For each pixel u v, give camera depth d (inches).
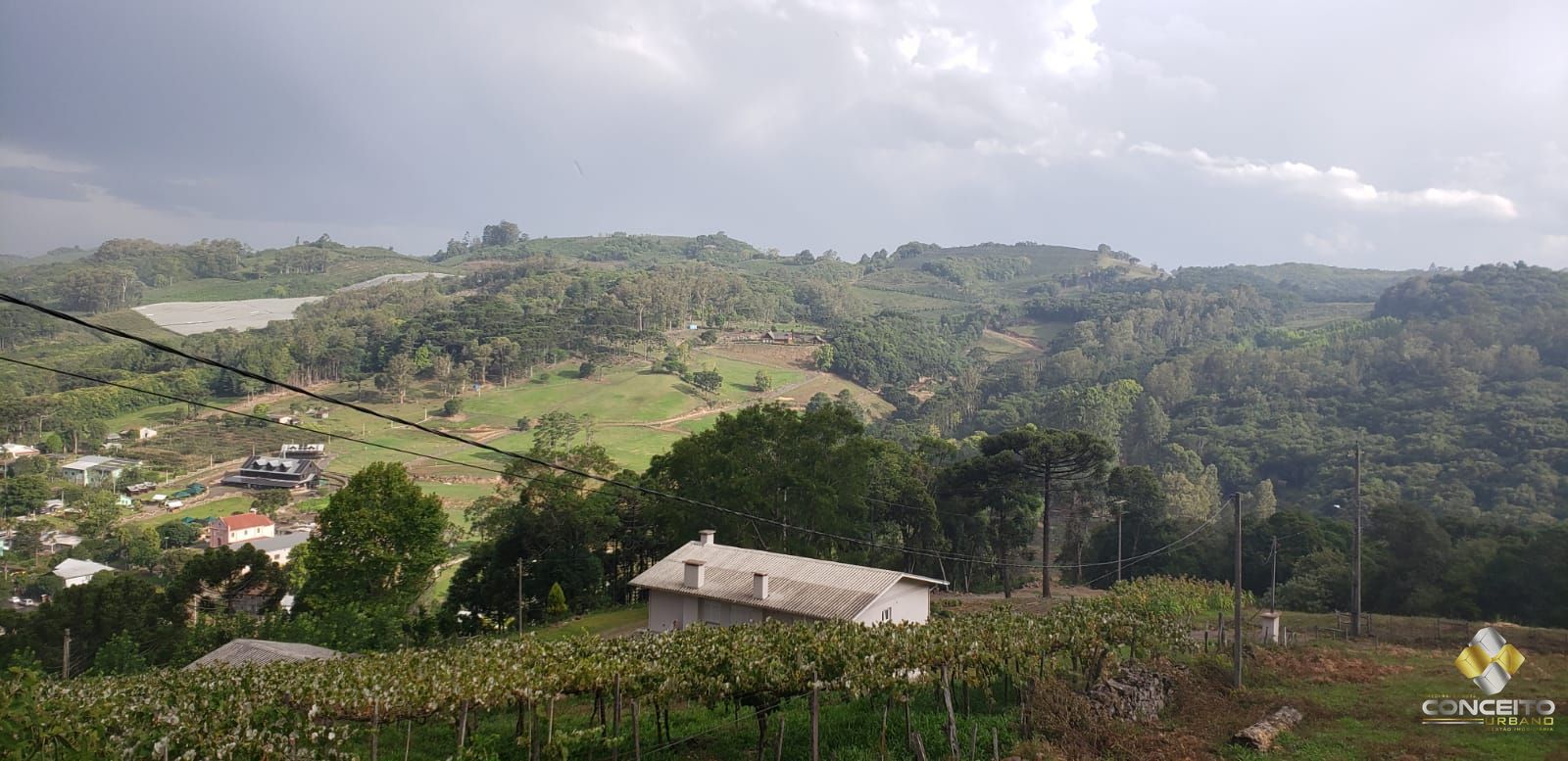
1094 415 4911.4
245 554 1827.0
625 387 5753.0
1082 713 895.1
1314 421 4571.9
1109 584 2539.4
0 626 1574.8
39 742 532.1
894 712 911.0
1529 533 2017.7
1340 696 1058.7
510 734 895.7
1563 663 1237.1
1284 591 2124.8
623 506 2220.7
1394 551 2031.3
